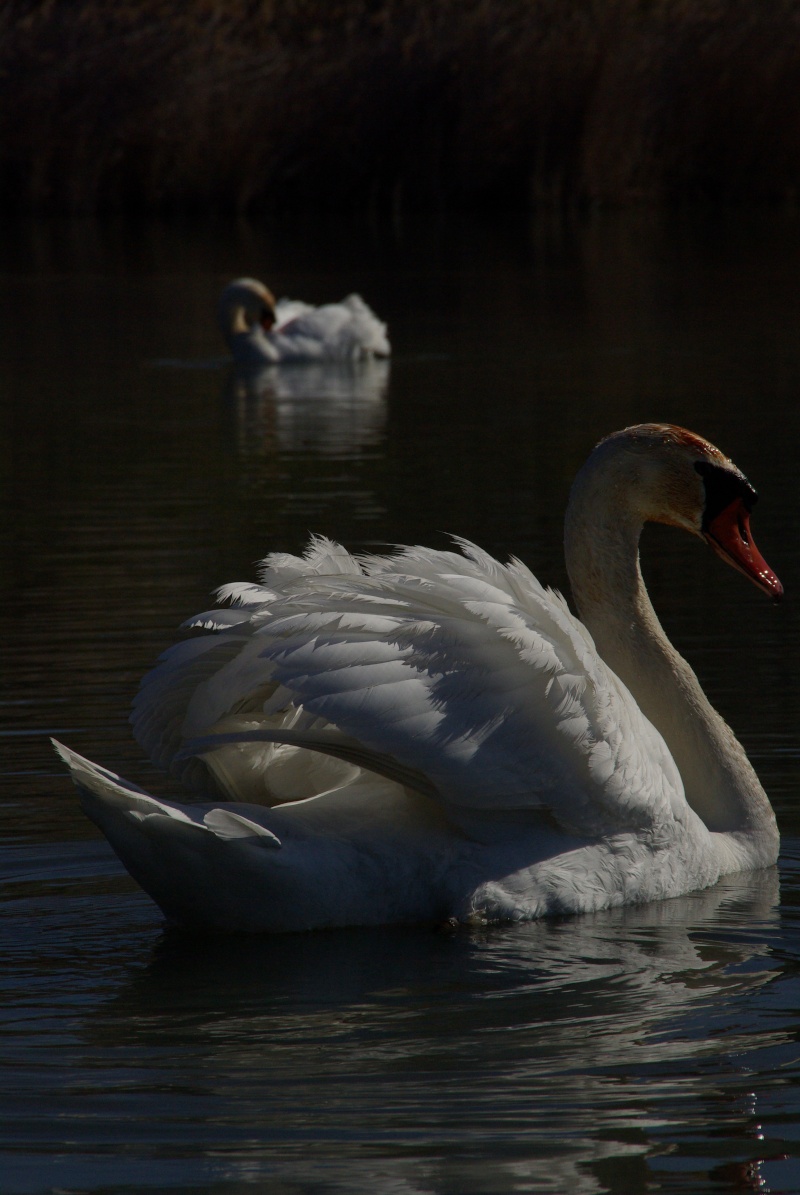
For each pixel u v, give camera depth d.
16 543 19.62
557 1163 6.43
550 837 9.22
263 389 33.22
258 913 8.62
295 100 62.16
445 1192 6.25
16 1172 6.42
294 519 20.39
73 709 12.98
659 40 62.47
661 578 17.84
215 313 43.09
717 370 32.00
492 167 62.97
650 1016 7.78
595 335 37.34
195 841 8.26
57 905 9.48
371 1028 7.68
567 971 8.38
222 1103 6.94
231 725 9.22
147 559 18.48
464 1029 7.64
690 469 10.39
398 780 8.93
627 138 63.00
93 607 16.33
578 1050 7.41
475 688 8.77
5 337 39.53
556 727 8.99
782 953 8.64
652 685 10.51
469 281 47.09
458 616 8.93
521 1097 6.97
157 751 9.21
